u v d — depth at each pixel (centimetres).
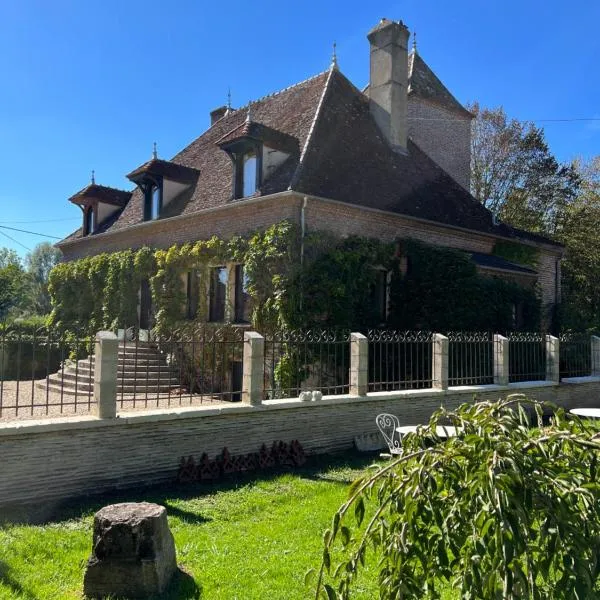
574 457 257
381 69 1873
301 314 1344
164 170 1836
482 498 230
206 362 1534
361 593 417
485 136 3039
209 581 440
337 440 920
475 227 1842
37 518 595
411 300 1531
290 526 566
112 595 414
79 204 2341
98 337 701
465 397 1107
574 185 3036
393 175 1738
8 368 2027
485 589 223
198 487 715
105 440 688
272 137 1521
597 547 229
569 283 2656
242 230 1524
